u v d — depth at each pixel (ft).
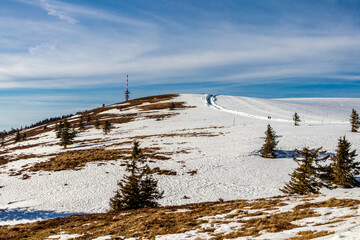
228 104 374.43
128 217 53.72
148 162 133.49
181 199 91.09
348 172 75.15
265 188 99.50
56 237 45.16
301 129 192.95
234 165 126.21
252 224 35.68
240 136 181.37
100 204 90.12
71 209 86.38
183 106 367.66
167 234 37.55
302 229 28.66
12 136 390.01
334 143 146.61
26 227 55.98
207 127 230.27
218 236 32.71
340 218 30.55
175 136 199.31
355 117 173.58
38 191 105.60
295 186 74.59
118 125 288.71
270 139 134.82
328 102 463.42
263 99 453.99
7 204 94.38
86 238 42.06
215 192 97.14
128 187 69.92
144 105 409.69
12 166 154.51
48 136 295.07
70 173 124.16
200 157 139.44
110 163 135.13
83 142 220.64
